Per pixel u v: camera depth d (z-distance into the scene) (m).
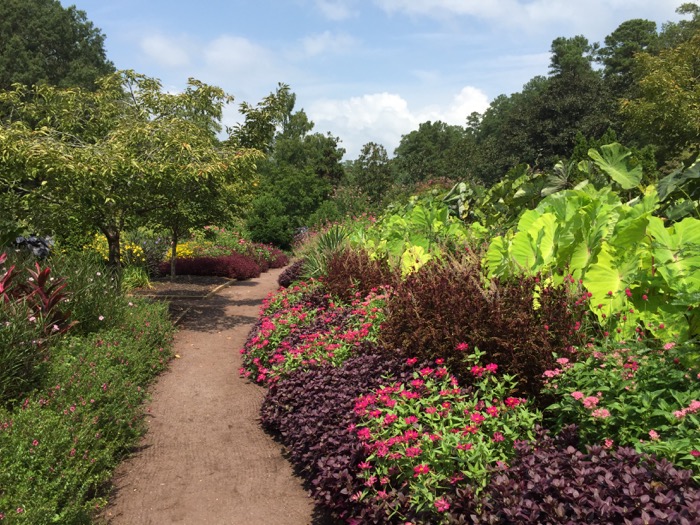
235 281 16.58
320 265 11.41
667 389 3.18
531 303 4.48
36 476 3.54
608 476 2.52
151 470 4.58
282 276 14.76
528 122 42.00
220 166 10.05
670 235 4.54
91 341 6.54
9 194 9.43
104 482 4.35
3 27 36.81
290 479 4.43
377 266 8.88
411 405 3.99
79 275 7.70
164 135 10.08
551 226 5.48
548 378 3.88
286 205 30.08
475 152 48.62
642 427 3.08
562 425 3.62
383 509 3.28
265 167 36.97
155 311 8.82
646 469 2.58
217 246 20.23
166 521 3.82
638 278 4.46
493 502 2.79
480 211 11.99
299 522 3.80
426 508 3.08
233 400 6.30
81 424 4.36
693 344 3.81
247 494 4.19
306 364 5.89
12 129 9.16
